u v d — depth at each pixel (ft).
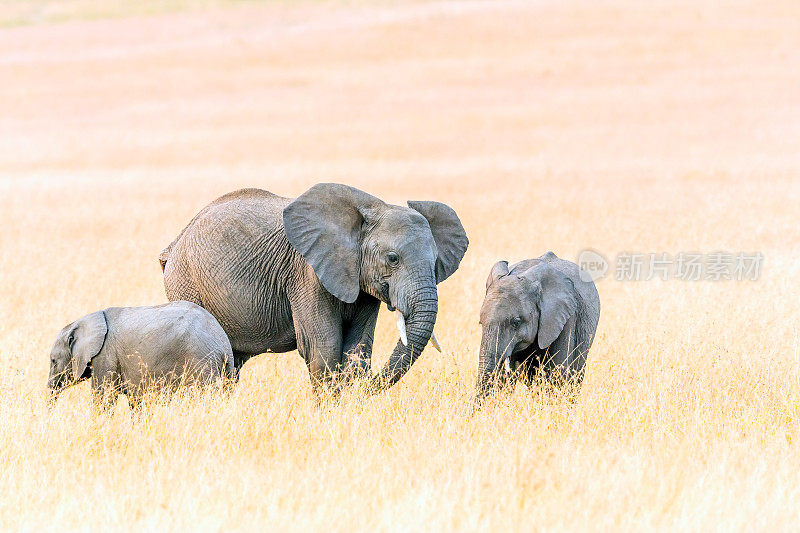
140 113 229.45
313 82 258.16
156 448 31.58
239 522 26.14
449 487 28.02
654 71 245.45
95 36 366.02
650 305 53.52
